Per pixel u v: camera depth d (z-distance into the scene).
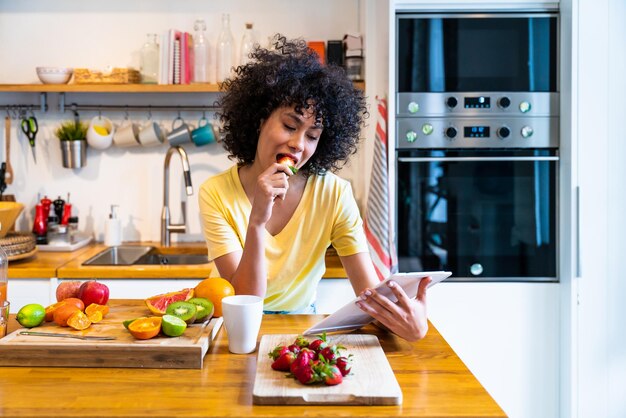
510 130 2.81
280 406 1.16
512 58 2.79
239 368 1.34
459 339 2.83
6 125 3.28
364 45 3.15
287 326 1.63
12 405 1.15
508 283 2.82
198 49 3.16
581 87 2.74
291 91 1.68
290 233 1.85
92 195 3.35
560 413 2.85
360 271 1.86
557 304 2.83
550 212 2.83
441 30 2.78
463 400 1.19
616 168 2.75
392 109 2.78
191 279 2.76
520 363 2.84
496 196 2.82
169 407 1.15
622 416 2.78
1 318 1.48
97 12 3.30
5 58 3.30
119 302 1.73
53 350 1.34
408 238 2.82
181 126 3.25
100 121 3.31
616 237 2.76
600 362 2.77
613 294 2.77
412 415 1.12
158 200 3.37
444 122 2.80
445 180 2.81
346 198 1.87
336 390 1.18
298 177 1.88
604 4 2.73
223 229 1.82
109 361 1.34
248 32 3.17
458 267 2.83
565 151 2.79
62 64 3.30
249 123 1.84
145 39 3.31
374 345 1.46
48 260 2.87
